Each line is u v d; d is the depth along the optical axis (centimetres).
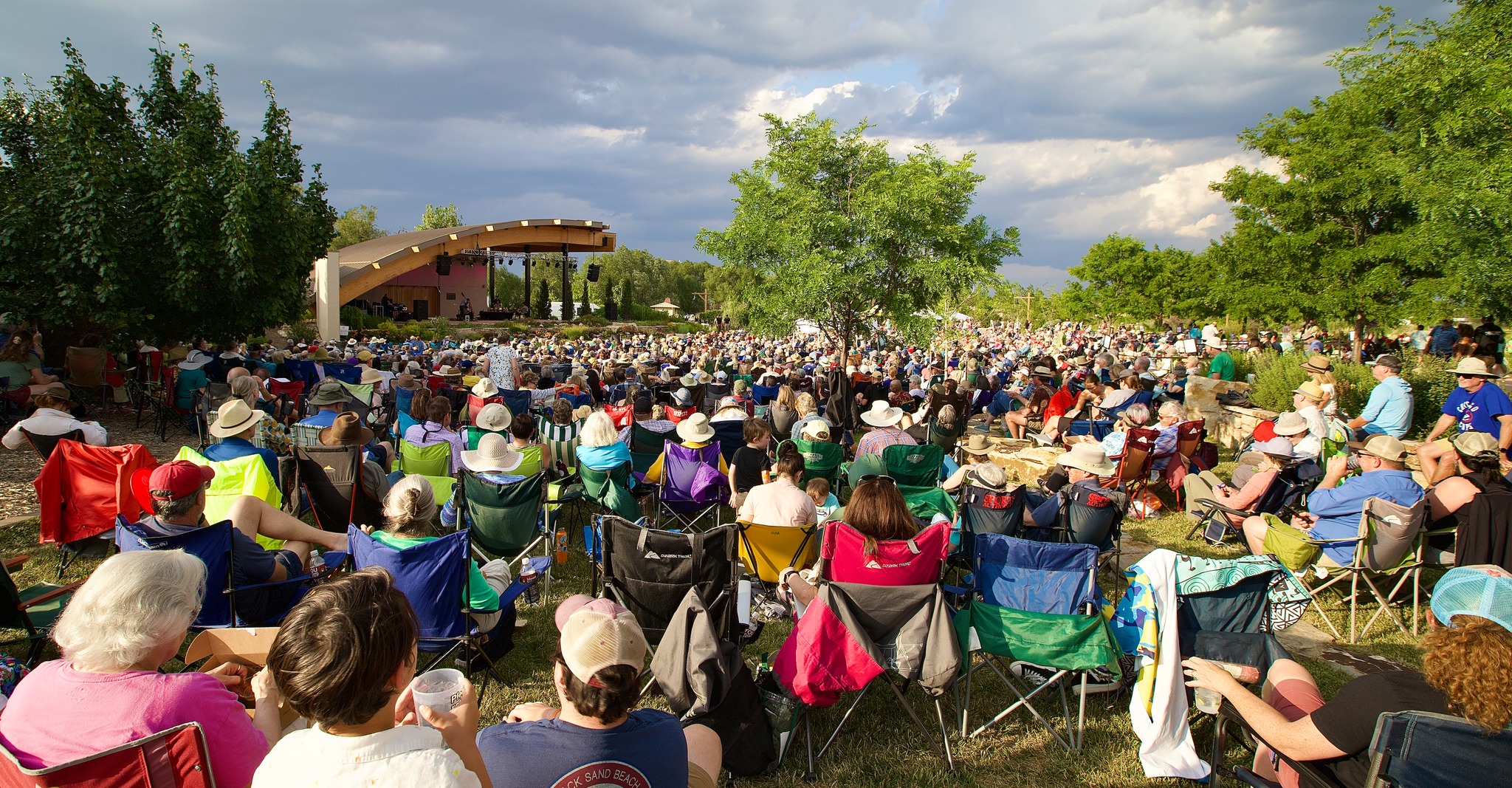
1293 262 1466
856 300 1605
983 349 3156
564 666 220
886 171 1573
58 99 1270
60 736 210
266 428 746
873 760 379
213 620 383
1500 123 858
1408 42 1123
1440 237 893
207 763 211
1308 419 757
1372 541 505
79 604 216
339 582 184
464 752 202
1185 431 850
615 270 8725
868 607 371
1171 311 4241
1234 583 395
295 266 1491
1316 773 270
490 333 4069
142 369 1278
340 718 170
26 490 777
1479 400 688
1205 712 349
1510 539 463
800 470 517
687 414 1034
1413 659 490
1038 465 926
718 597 402
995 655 408
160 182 1264
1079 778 367
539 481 520
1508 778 224
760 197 1650
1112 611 453
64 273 1200
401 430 823
